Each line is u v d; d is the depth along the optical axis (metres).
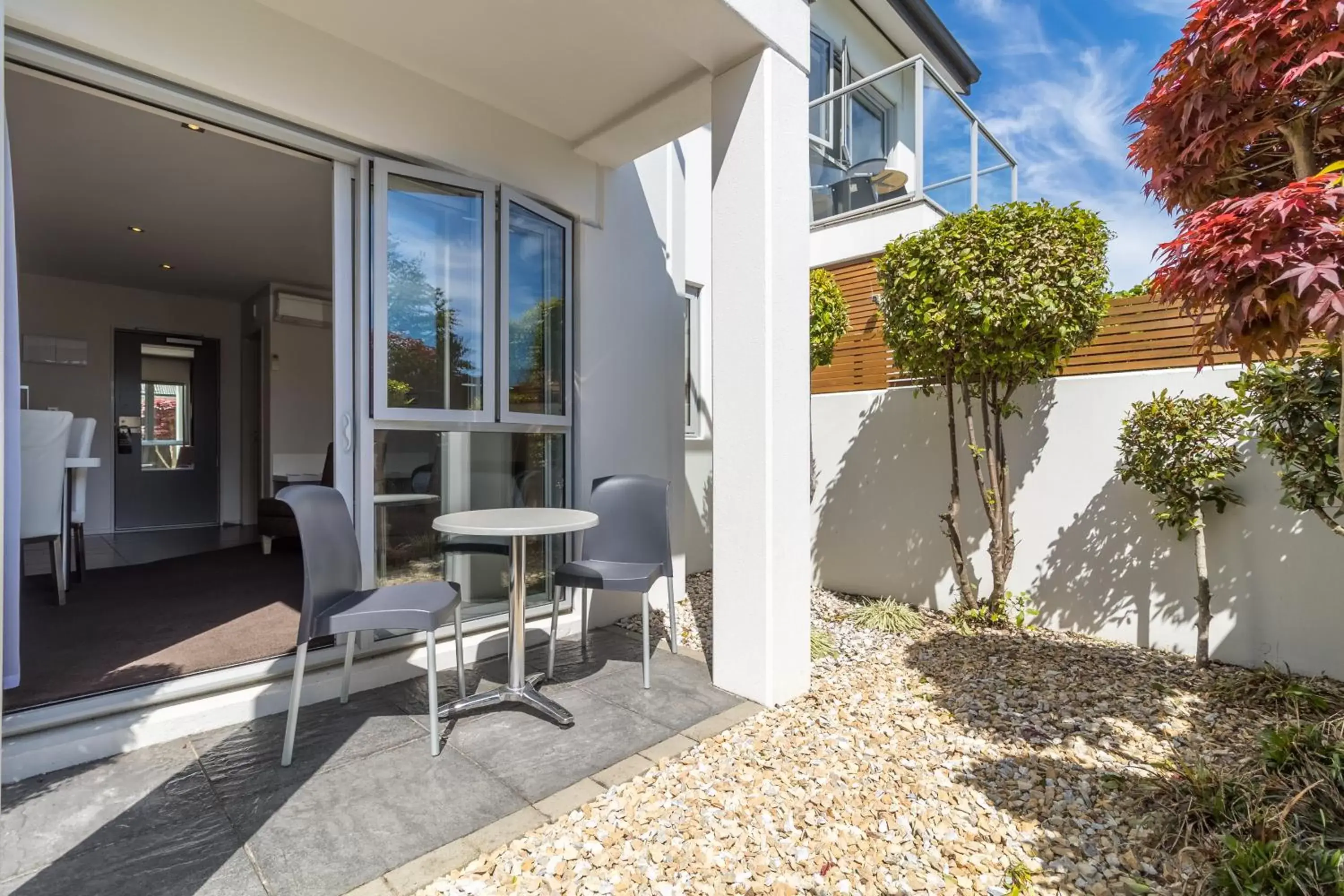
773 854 1.81
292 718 2.19
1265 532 3.29
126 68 2.25
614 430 4.11
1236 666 3.35
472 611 3.38
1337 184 1.53
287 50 2.61
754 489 2.84
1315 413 2.68
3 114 1.78
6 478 1.91
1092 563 3.85
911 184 5.68
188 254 5.47
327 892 1.60
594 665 3.32
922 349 3.95
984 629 4.01
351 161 2.93
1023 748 2.45
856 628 4.11
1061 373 3.99
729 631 2.95
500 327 3.37
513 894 1.62
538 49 2.88
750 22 2.62
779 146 2.81
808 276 2.98
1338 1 1.52
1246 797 1.91
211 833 1.82
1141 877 1.72
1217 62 1.81
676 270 4.64
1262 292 1.52
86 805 1.93
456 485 3.29
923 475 4.60
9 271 1.87
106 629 3.17
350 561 2.60
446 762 2.25
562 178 3.74
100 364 6.42
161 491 6.82
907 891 1.67
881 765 2.31
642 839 1.85
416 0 2.53
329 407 6.98
